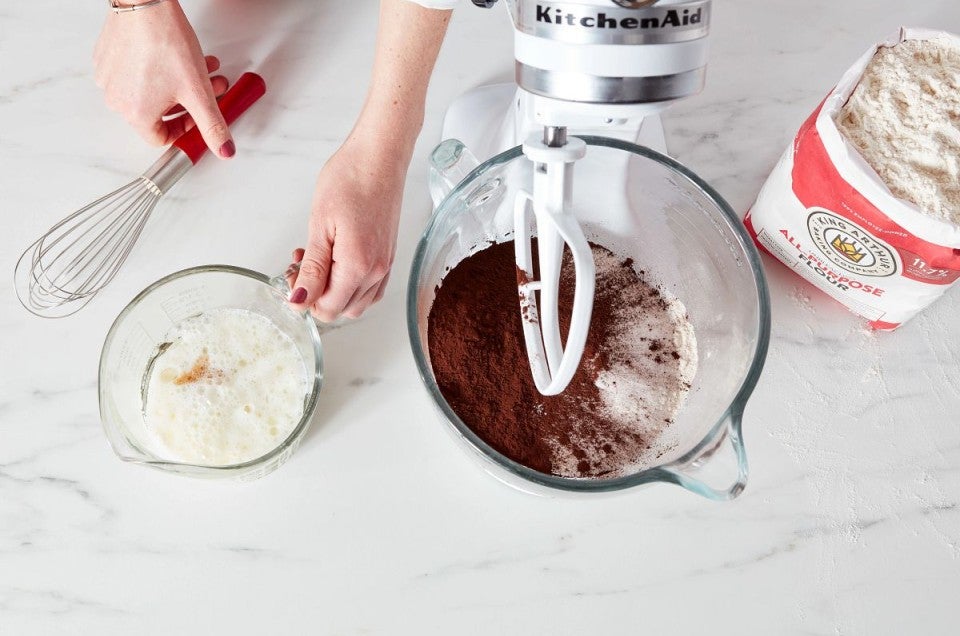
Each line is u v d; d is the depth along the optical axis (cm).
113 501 79
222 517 78
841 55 94
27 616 76
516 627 76
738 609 77
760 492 80
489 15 95
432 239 73
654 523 79
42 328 84
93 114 91
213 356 79
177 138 88
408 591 77
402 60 71
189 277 77
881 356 84
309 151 90
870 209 69
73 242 85
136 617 76
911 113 71
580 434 72
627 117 47
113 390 76
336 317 77
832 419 81
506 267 78
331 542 78
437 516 79
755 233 84
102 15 95
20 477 80
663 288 81
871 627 76
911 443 81
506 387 73
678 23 44
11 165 89
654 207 80
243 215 88
